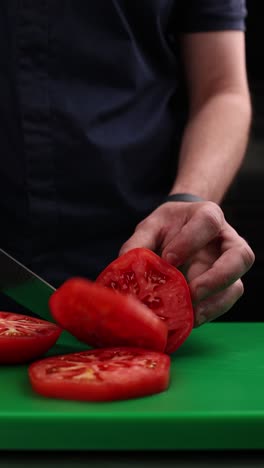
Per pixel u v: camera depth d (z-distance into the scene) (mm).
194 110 1591
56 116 1463
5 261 1236
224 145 1468
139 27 1493
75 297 1043
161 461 888
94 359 1043
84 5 1438
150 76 1521
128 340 1095
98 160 1477
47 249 1525
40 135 1469
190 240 1182
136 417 896
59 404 939
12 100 1462
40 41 1444
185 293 1154
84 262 1535
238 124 1501
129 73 1485
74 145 1469
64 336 1302
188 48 1606
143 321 1062
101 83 1482
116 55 1472
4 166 1496
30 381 1003
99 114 1471
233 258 1190
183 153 1486
